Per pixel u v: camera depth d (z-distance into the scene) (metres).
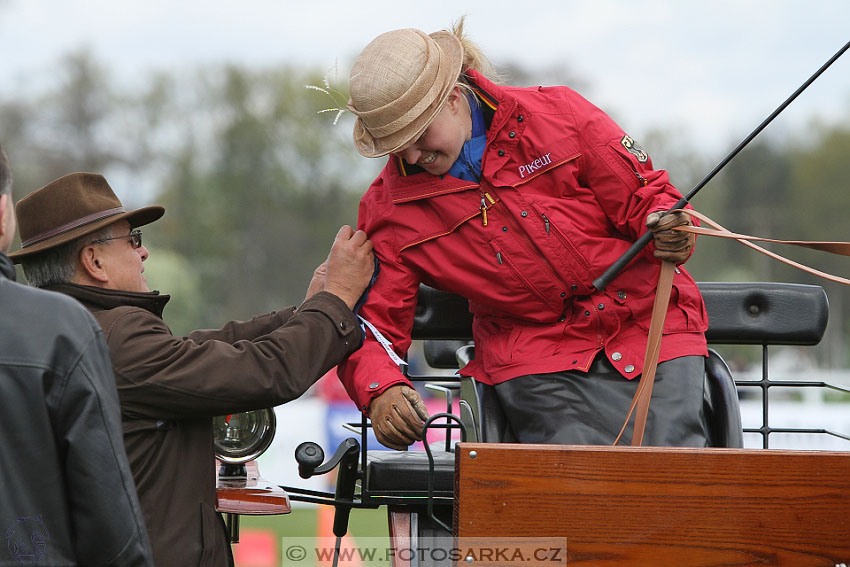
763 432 12.12
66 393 7.18
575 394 10.72
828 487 8.46
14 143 160.25
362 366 10.93
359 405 11.00
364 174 169.62
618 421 10.52
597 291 10.84
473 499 8.36
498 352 11.15
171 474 9.52
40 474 7.14
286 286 161.62
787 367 117.50
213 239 160.12
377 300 11.13
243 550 18.36
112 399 7.41
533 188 10.78
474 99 10.81
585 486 8.40
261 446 11.21
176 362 9.42
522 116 10.66
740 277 165.12
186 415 9.56
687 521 8.41
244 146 166.12
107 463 7.25
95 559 7.35
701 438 10.41
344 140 168.38
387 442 10.71
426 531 10.66
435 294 12.53
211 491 9.87
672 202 10.46
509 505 8.37
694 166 184.38
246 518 27.28
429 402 35.44
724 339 12.52
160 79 169.25
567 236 10.62
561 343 10.96
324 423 36.88
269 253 161.62
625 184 10.70
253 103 170.50
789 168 184.50
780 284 12.59
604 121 10.91
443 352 14.09
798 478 8.45
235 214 163.12
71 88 164.38
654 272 11.05
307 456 10.44
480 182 10.76
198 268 159.00
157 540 9.27
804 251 168.38
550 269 10.71
